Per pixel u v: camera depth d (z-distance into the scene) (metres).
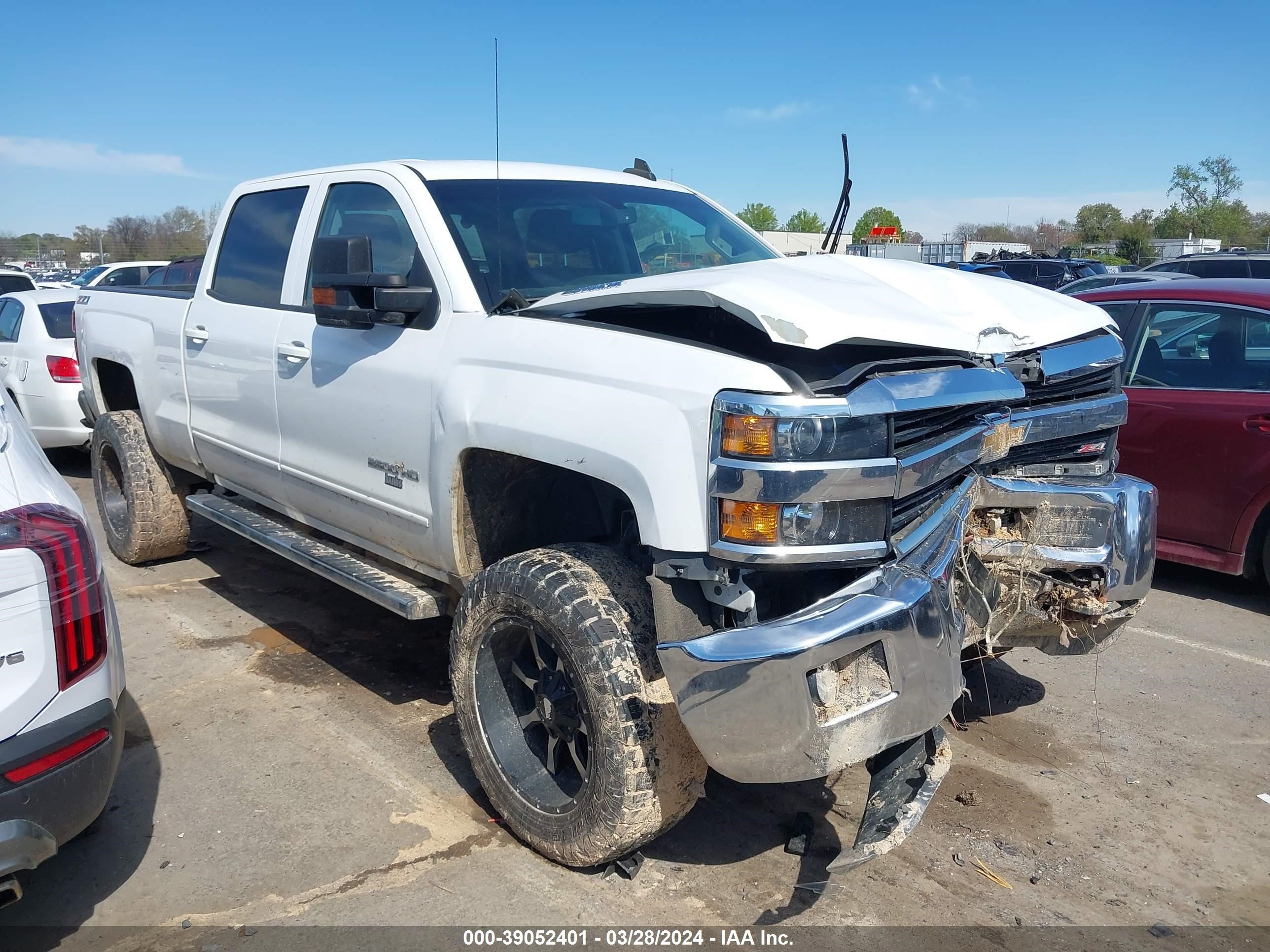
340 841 3.14
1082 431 3.44
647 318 2.99
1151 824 3.34
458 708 3.21
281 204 4.51
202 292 4.93
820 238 9.66
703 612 2.64
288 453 4.19
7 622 2.28
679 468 2.51
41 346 8.26
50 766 2.32
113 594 5.44
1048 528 3.34
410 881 2.94
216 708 4.07
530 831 3.01
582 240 3.78
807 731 2.32
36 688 2.32
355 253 3.30
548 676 2.98
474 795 3.43
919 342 2.62
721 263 4.08
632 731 2.66
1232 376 5.33
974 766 3.70
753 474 2.36
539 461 2.97
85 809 2.42
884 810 2.52
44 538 2.36
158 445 5.48
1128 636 5.04
